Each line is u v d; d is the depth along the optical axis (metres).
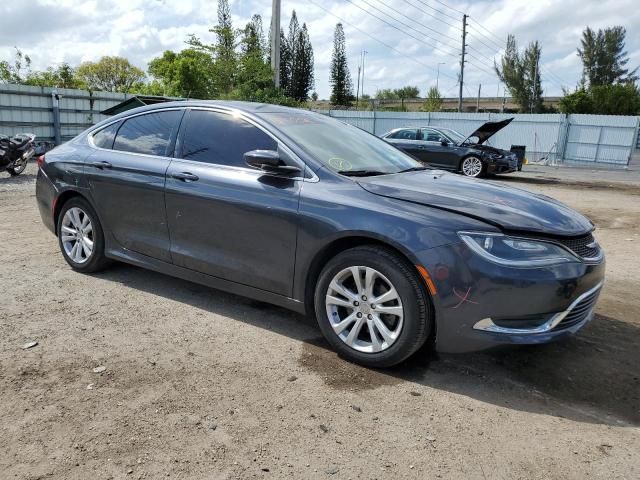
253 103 4.35
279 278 3.61
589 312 3.38
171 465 2.33
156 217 4.21
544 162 23.50
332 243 3.35
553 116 23.70
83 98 18.95
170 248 4.17
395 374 3.25
